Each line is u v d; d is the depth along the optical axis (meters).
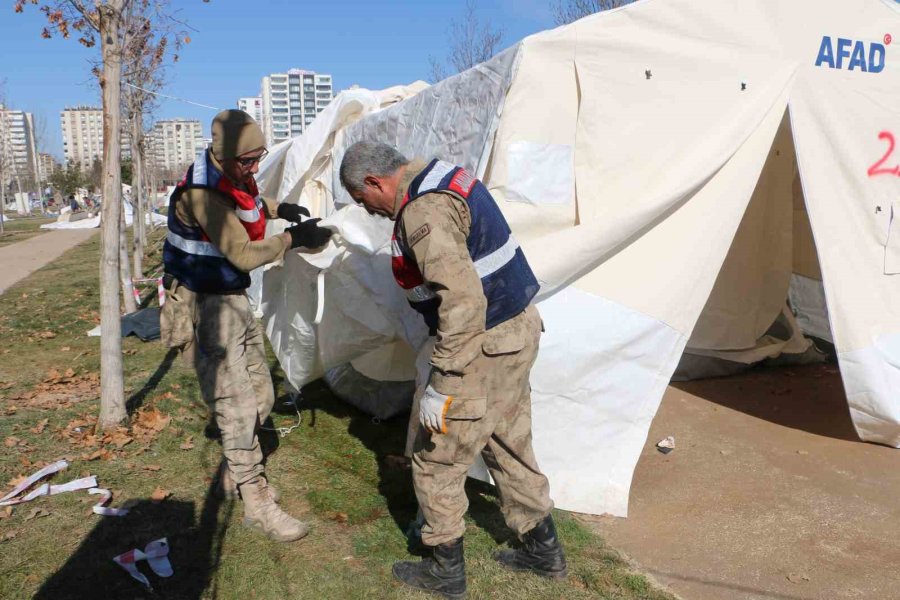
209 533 3.45
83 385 5.91
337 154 6.16
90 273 13.61
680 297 3.74
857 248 4.38
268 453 4.46
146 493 3.86
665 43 3.76
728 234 3.85
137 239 12.27
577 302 3.68
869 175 4.37
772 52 3.99
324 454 4.45
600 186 3.74
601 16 3.68
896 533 3.54
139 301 9.77
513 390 2.81
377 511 3.70
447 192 2.58
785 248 6.16
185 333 3.46
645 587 3.02
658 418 5.21
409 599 2.93
